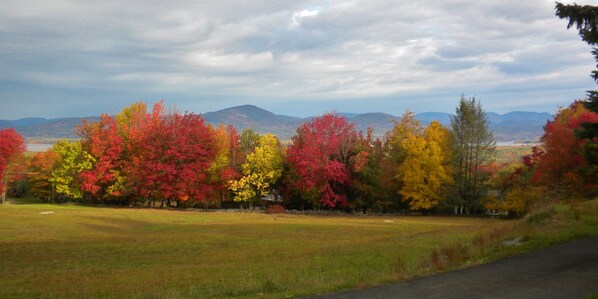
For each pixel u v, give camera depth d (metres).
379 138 66.88
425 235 25.94
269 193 68.81
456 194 61.25
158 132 60.25
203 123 64.81
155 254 24.52
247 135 71.94
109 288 15.22
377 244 22.98
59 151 64.31
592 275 10.50
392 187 62.53
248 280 13.86
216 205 68.19
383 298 9.39
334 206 62.81
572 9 13.38
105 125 65.75
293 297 10.02
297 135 67.06
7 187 70.31
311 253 21.62
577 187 33.59
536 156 47.59
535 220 18.66
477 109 63.00
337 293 10.12
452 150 61.59
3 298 14.26
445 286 10.13
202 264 20.64
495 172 64.88
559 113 49.47
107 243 28.55
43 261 22.56
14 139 65.12
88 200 69.12
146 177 59.44
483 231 23.89
